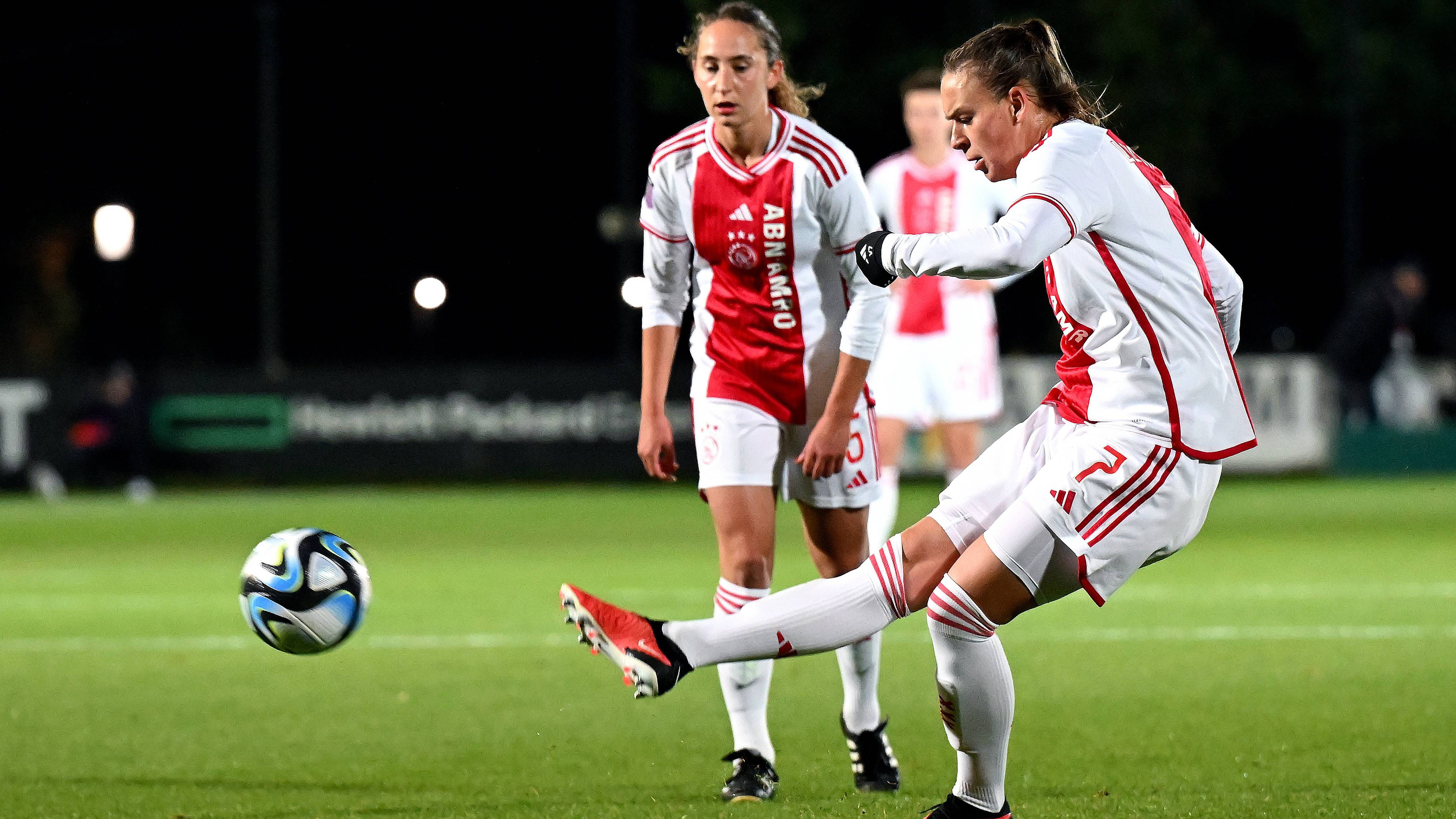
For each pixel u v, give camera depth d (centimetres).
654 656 1373
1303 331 11431
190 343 12294
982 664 1410
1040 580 1378
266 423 7962
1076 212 1344
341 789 1717
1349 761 1808
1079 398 1427
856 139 11469
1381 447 7706
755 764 1694
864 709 1736
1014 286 10406
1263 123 11125
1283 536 4791
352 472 7912
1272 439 7656
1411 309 7819
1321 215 11362
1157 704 2184
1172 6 10862
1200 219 11406
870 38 11331
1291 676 2402
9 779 1770
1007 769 1788
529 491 7538
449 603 3391
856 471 1767
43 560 4509
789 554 4347
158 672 2536
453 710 2203
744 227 1714
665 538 4953
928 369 3584
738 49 1664
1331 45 10825
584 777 1784
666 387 1828
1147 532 1377
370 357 12150
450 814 1587
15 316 11669
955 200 3550
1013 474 1466
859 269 1570
